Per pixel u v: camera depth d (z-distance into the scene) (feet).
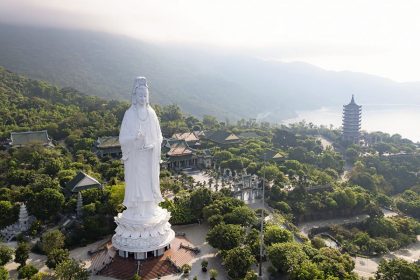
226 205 321.93
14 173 390.21
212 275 238.07
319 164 575.79
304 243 301.63
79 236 291.17
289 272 240.53
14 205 316.81
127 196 251.60
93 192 336.29
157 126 250.57
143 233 249.55
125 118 244.63
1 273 218.38
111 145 531.50
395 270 244.83
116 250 257.14
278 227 290.97
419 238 387.14
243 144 617.21
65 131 595.06
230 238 265.54
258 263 265.75
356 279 236.63
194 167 541.75
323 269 237.86
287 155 574.15
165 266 247.29
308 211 401.90
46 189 327.67
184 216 321.52
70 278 223.10
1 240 282.97
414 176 558.56
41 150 467.11
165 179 415.64
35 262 264.11
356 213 420.36
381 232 376.68
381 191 506.89
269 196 408.26
